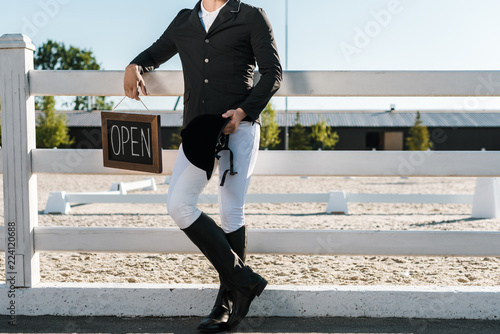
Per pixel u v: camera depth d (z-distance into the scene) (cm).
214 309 218
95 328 223
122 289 240
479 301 233
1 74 245
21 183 246
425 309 235
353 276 329
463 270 355
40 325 227
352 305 236
